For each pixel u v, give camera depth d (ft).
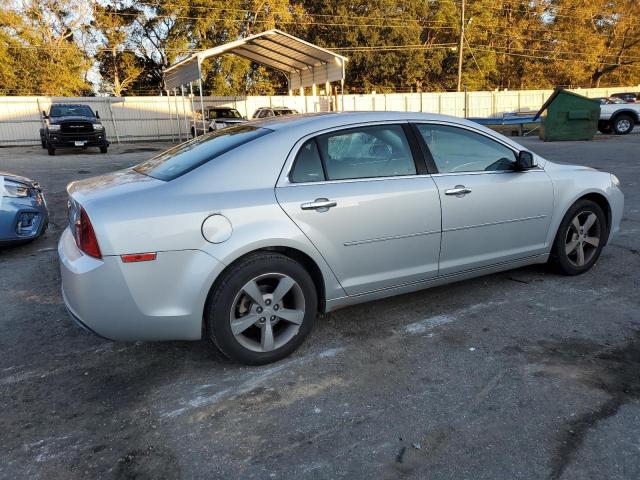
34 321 13.10
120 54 129.39
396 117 12.11
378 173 11.53
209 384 9.97
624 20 163.32
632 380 9.65
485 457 7.70
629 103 69.15
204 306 9.84
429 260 12.19
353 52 138.00
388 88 143.95
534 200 13.62
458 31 150.92
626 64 169.37
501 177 13.10
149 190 9.77
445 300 13.71
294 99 102.58
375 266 11.48
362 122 11.61
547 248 14.34
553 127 61.52
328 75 73.31
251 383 9.96
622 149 48.91
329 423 8.64
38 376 10.43
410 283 12.12
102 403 9.42
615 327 11.86
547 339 11.37
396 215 11.44
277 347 10.59
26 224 19.47
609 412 8.70
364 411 8.95
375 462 7.66
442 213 12.05
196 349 11.43
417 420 8.64
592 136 61.26
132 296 9.25
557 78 172.45
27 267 17.69
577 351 10.80
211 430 8.55
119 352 11.38
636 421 8.43
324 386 9.77
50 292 15.20
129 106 91.91
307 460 7.75
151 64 135.54
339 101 104.01
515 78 171.73
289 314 10.61
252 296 10.08
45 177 40.11
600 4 162.61
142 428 8.64
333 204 10.69
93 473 7.59
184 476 7.48
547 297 13.70
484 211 12.73
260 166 10.40
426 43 161.17
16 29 110.01
